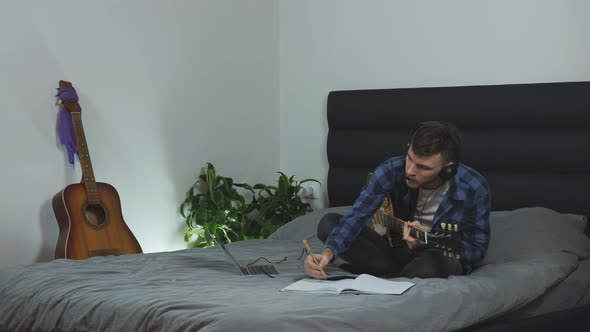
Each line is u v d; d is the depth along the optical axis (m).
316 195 4.68
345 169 4.40
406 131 4.11
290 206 4.44
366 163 4.29
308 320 1.96
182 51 4.36
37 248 3.74
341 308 2.09
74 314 2.41
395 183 2.75
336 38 4.56
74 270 2.89
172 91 4.32
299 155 4.79
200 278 2.74
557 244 3.10
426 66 4.16
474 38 3.98
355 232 2.74
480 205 2.76
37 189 3.73
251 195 4.75
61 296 2.52
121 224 3.73
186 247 4.40
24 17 3.67
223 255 3.35
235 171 4.66
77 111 3.77
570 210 3.55
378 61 4.37
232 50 4.62
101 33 3.98
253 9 4.73
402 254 2.84
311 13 4.68
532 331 2.56
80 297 2.46
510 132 3.76
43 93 3.75
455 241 2.54
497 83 3.90
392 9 4.29
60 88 3.76
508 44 3.86
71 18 3.85
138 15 4.14
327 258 2.64
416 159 2.54
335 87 4.58
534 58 3.78
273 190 4.86
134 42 4.13
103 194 3.72
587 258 3.19
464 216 2.77
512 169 3.76
